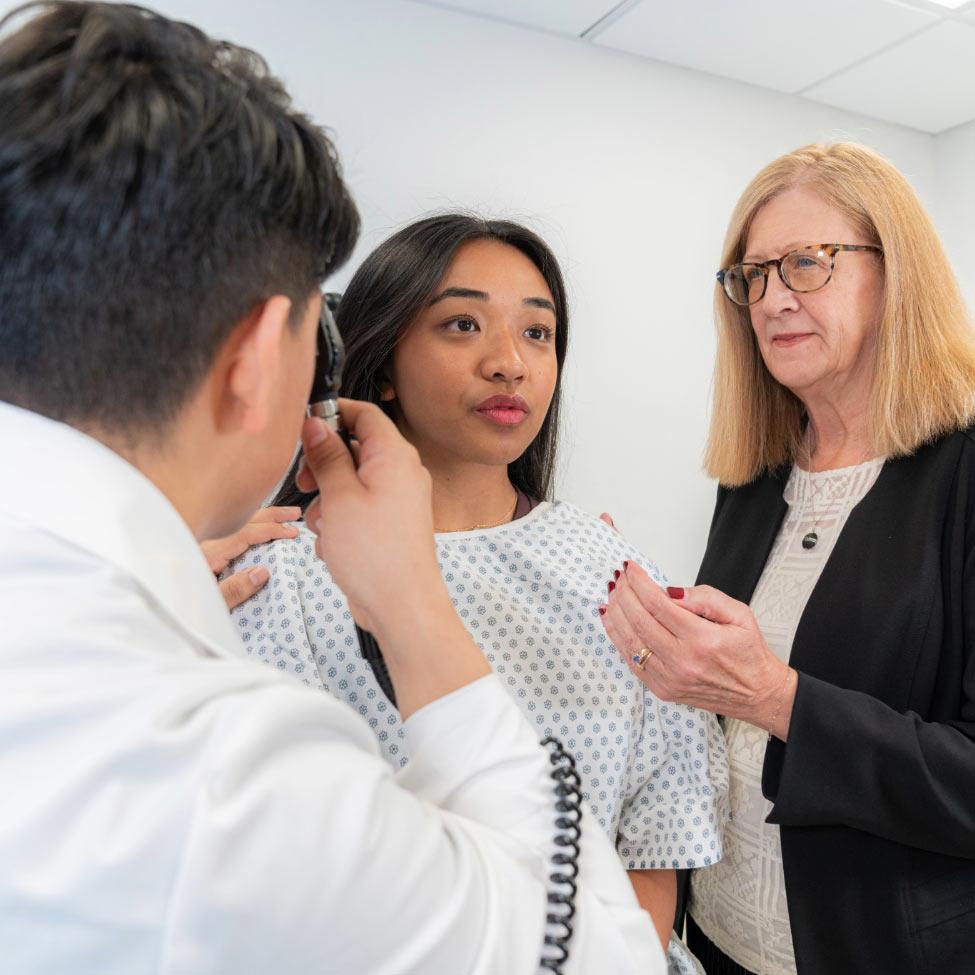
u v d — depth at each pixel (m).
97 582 0.39
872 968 1.04
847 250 1.18
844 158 1.22
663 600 0.92
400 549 0.53
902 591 1.07
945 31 2.44
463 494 0.96
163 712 0.37
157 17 0.46
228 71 0.47
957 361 1.14
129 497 0.42
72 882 0.35
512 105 2.45
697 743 0.98
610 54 2.59
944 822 0.96
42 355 0.43
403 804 0.42
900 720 0.99
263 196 0.44
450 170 2.37
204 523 0.49
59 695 0.36
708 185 2.77
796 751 0.99
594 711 0.89
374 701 0.81
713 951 1.25
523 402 0.91
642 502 2.70
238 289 0.45
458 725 0.51
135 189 0.41
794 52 2.58
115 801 0.36
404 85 2.30
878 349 1.17
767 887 1.14
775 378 1.32
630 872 0.94
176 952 0.35
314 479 0.61
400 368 0.93
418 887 0.40
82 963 0.36
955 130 3.19
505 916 0.43
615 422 2.64
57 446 0.42
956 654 1.06
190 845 0.35
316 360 0.59
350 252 0.53
